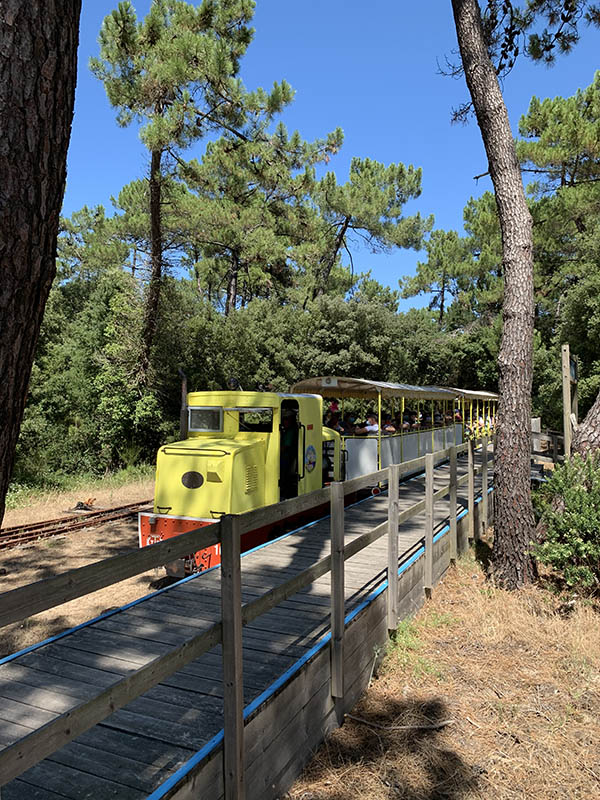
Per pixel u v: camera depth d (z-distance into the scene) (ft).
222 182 67.36
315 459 29.96
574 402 31.73
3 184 5.97
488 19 30.55
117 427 64.64
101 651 13.66
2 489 6.36
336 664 13.57
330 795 11.37
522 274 23.91
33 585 5.98
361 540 14.96
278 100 62.59
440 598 22.31
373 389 37.70
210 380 74.64
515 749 13.23
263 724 10.49
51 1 6.28
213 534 8.92
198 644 8.57
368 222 102.73
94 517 39.40
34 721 10.57
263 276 108.99
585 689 15.88
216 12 52.65
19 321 6.19
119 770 9.20
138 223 76.28
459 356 114.93
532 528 23.56
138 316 65.92
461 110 29.45
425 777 12.14
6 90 5.98
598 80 68.13
